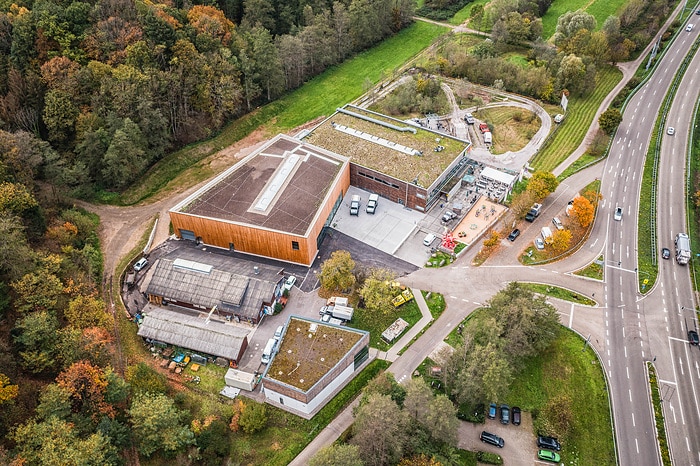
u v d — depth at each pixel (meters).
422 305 95.69
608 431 77.81
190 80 125.25
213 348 84.00
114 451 67.38
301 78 162.38
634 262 104.56
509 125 145.00
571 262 104.50
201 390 80.69
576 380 84.25
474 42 186.62
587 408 80.69
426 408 71.00
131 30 121.94
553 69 159.62
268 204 104.94
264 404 78.81
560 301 96.56
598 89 159.25
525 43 180.12
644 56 172.38
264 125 144.50
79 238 99.62
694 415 79.75
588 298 97.31
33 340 73.19
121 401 74.62
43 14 115.44
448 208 116.50
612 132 138.12
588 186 122.75
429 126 144.12
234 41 144.75
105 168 112.12
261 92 148.88
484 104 154.38
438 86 156.12
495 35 177.75
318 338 83.12
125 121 108.69
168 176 122.31
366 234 110.12
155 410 70.19
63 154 110.19
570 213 110.12
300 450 74.12
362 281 97.69
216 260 97.94
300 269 102.00
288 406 79.00
